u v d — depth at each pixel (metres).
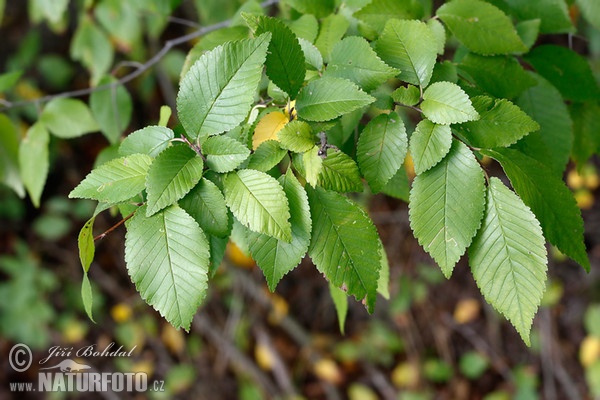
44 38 1.72
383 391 1.69
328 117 0.58
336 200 0.59
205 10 1.10
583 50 1.17
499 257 0.57
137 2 0.96
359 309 1.76
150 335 1.71
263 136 0.59
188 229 0.56
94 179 0.57
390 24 0.60
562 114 0.68
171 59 1.49
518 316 0.56
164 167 0.56
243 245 0.64
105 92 0.84
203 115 0.57
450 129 0.58
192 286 0.55
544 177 0.58
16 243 1.69
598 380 1.50
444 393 1.67
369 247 0.58
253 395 1.65
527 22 0.69
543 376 1.65
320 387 1.69
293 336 1.73
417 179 0.58
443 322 1.73
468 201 0.57
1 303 1.61
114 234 1.77
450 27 0.65
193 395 1.66
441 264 0.57
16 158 0.86
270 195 0.56
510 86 0.65
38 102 0.85
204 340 1.71
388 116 0.59
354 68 0.60
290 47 0.59
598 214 1.68
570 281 1.72
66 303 1.69
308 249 0.58
